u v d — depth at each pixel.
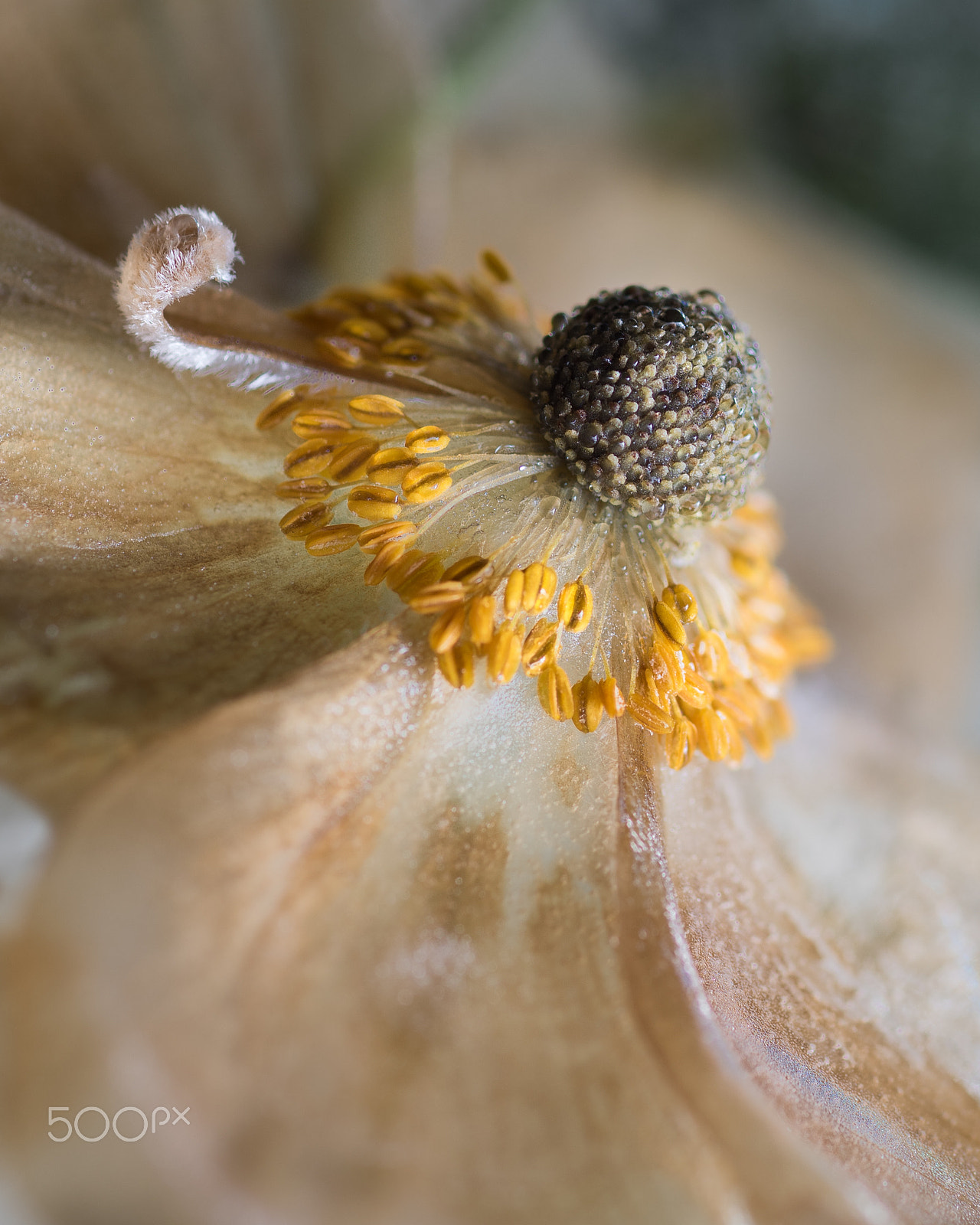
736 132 0.16
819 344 0.14
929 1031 0.08
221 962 0.07
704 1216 0.07
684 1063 0.07
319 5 0.10
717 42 0.15
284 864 0.07
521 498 0.08
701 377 0.08
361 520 0.08
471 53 0.12
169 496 0.08
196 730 0.07
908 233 0.16
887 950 0.09
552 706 0.07
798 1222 0.07
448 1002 0.07
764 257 0.14
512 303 0.09
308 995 0.07
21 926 0.07
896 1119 0.08
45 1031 0.06
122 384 0.08
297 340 0.08
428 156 0.10
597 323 0.08
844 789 0.09
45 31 0.09
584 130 0.15
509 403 0.08
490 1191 0.07
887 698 0.11
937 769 0.10
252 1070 0.07
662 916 0.07
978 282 0.16
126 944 0.07
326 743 0.07
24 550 0.07
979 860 0.09
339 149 0.10
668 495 0.08
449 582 0.07
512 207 0.14
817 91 0.16
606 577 0.08
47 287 0.08
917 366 0.14
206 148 0.10
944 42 0.15
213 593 0.08
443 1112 0.07
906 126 0.16
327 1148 0.07
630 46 0.15
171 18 0.09
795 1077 0.08
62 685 0.07
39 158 0.09
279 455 0.08
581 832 0.07
